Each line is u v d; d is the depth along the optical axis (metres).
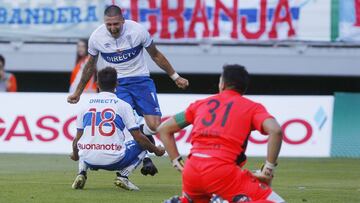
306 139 43.84
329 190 29.42
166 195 26.83
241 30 52.53
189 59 53.12
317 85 57.25
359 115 45.12
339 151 44.75
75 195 26.44
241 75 19.33
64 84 58.66
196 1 52.47
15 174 33.72
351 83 57.06
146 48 29.59
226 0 52.38
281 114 44.00
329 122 43.94
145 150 27.72
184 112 19.33
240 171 18.52
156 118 30.38
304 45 52.53
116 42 29.28
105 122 26.70
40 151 44.31
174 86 57.00
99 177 32.56
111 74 26.83
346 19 52.00
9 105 44.75
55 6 53.50
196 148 18.80
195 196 18.84
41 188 28.38
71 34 53.50
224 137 18.58
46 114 44.38
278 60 52.88
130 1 52.44
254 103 18.92
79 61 46.66
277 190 29.23
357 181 32.78
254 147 43.25
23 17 53.78
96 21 53.25
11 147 44.56
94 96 27.00
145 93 30.16
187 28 52.69
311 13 52.16
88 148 27.05
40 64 54.09
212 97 19.33
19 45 54.09
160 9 52.53
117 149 26.88
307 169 37.62
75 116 44.09
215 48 53.03
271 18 52.28
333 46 52.59
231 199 18.36
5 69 54.12
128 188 27.97
